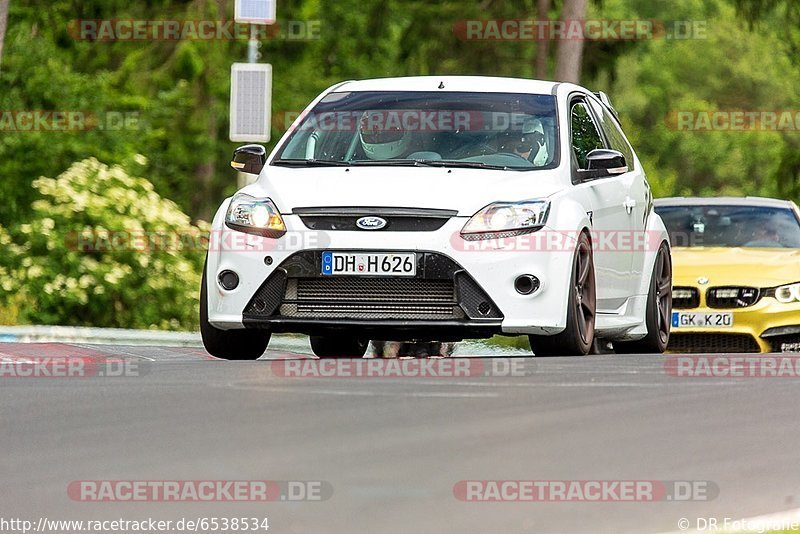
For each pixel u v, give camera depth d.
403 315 29.75
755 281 48.16
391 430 17.86
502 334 30.31
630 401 21.22
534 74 123.19
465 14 122.44
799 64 130.88
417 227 29.86
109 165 89.81
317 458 15.75
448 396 21.42
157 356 33.72
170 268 64.00
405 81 35.34
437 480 14.46
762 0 108.38
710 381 24.59
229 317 30.61
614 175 33.66
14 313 59.91
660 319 40.03
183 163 135.12
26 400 21.39
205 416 19.28
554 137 33.25
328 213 30.14
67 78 95.88
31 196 86.81
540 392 22.12
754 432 18.41
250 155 33.62
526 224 30.06
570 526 12.48
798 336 47.97
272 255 30.25
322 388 22.64
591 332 32.22
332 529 12.28
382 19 129.25
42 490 14.23
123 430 18.17
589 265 32.09
